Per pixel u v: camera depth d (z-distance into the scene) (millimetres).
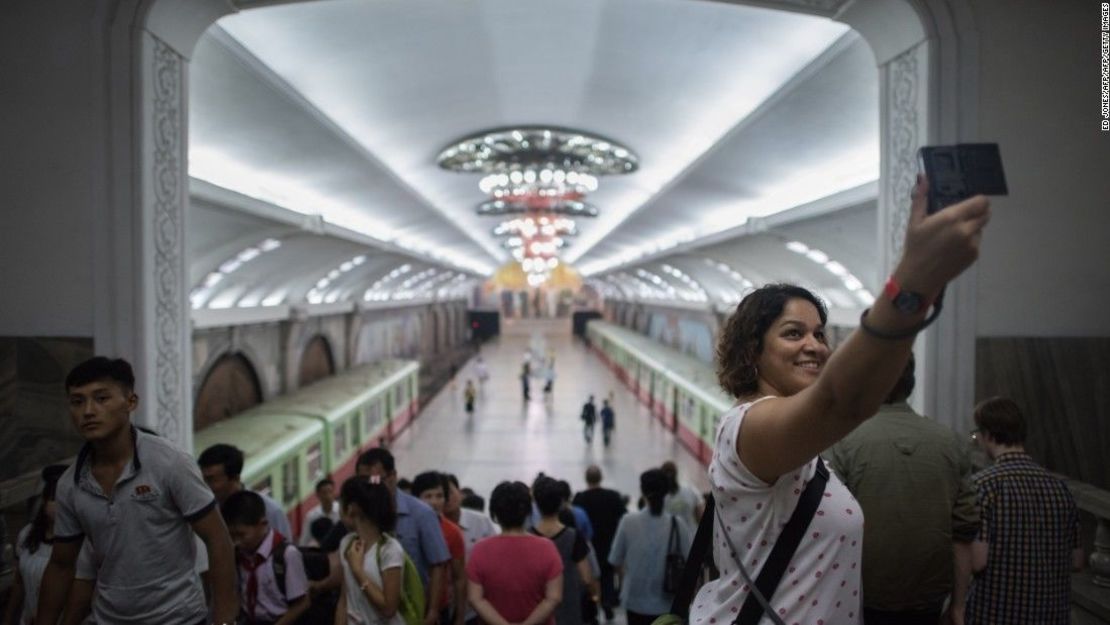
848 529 1358
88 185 4285
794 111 8281
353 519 3314
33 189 4301
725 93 8961
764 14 6648
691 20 7254
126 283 4281
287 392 17984
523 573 3529
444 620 4402
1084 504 3533
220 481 3902
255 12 6398
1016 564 2598
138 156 4277
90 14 4273
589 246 32438
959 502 2385
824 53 6758
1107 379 4328
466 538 5426
